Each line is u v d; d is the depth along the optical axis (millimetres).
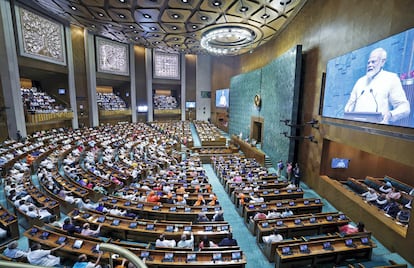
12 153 12977
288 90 13250
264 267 6016
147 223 6625
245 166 13812
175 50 26594
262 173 12461
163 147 18047
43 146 15320
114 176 11047
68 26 21922
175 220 7676
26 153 13531
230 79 28812
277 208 8023
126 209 7758
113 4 12812
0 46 15492
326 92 10352
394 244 6598
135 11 13594
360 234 6293
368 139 7793
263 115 18016
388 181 11203
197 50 25312
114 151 16703
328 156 11094
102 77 26656
